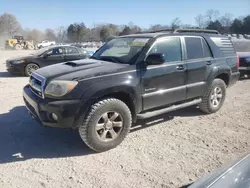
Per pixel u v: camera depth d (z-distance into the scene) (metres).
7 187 3.22
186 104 5.25
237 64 6.42
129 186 3.24
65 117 3.72
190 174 3.50
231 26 62.03
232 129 5.07
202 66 5.40
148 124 5.30
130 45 4.86
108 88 3.95
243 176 2.10
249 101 7.11
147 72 4.45
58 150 4.18
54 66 4.64
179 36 5.14
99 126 3.98
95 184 3.28
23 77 11.34
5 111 6.06
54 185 3.26
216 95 5.94
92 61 4.75
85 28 78.81
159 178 3.41
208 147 4.30
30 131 4.92
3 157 3.95
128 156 3.98
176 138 4.64
